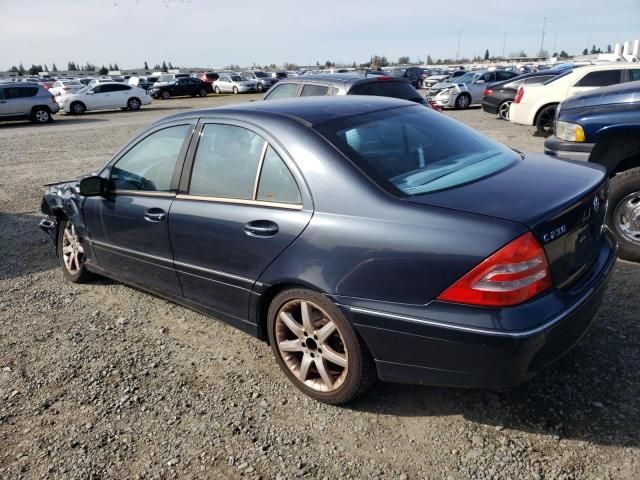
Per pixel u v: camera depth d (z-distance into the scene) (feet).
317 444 8.72
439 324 7.79
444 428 8.85
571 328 8.00
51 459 8.73
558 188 8.70
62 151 43.57
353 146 9.32
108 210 13.20
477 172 9.40
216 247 10.51
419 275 7.92
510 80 51.62
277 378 10.60
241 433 9.07
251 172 10.09
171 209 11.44
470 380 7.93
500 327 7.41
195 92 116.67
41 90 70.95
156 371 11.07
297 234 9.09
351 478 7.99
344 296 8.59
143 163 12.53
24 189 29.63
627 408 8.93
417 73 120.26
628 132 14.44
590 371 9.92
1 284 16.25
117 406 9.98
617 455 7.99
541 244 7.58
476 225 7.63
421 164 9.48
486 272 7.45
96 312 13.98
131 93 88.33
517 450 8.24
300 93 26.58
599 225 9.55
